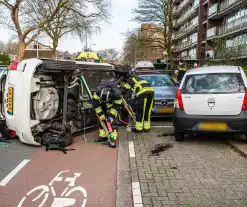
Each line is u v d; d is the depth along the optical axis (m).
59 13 34.19
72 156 5.52
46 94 6.10
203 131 5.76
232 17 34.66
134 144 6.35
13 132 6.36
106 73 8.48
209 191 3.92
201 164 5.00
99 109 6.27
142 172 4.64
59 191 3.99
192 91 5.96
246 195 3.79
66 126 6.27
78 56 17.22
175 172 4.63
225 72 6.13
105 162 5.19
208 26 40.41
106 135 6.45
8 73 6.12
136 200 3.67
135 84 7.38
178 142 6.49
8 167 4.90
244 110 5.59
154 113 8.69
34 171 4.73
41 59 5.98
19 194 3.89
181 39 64.38
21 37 31.52
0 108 6.49
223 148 5.96
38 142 6.21
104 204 3.63
